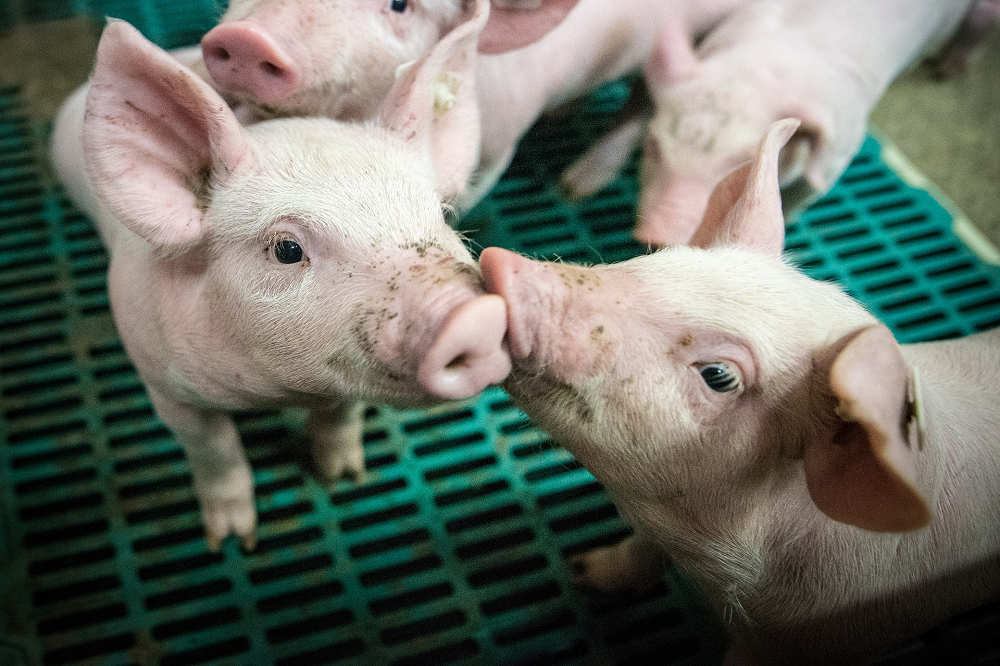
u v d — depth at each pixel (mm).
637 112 816
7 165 805
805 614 524
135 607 604
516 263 449
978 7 953
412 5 596
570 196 828
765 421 463
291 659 593
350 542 639
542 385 472
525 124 742
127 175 472
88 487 645
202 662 590
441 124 538
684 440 468
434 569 633
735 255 483
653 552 596
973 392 553
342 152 483
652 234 662
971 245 821
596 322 456
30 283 731
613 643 615
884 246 814
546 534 653
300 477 662
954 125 984
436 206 488
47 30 928
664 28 771
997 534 534
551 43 727
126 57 453
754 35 747
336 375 483
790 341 454
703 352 456
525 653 607
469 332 429
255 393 519
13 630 591
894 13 776
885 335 407
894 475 391
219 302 491
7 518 626
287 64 538
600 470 495
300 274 471
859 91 743
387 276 459
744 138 681
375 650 601
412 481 667
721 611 549
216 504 616
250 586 617
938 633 624
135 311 530
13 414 669
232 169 479
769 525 500
